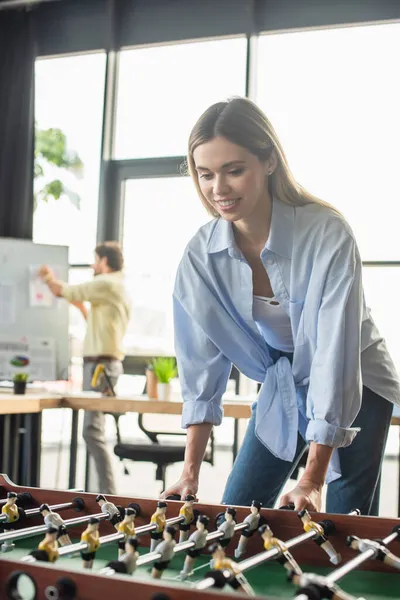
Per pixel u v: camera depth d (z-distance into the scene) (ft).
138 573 3.88
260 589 3.70
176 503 4.48
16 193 18.28
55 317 14.20
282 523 4.25
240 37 17.38
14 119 18.49
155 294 17.88
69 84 18.72
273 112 16.96
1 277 14.03
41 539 4.54
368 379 5.71
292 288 5.45
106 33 18.33
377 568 4.05
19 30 18.76
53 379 14.07
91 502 4.64
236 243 5.69
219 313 5.81
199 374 5.83
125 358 17.60
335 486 5.81
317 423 4.92
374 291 16.10
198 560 4.19
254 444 6.05
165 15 17.87
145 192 18.21
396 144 16.21
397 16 16.01
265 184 5.41
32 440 12.35
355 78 16.53
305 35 16.88
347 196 16.39
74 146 18.63
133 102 18.28
